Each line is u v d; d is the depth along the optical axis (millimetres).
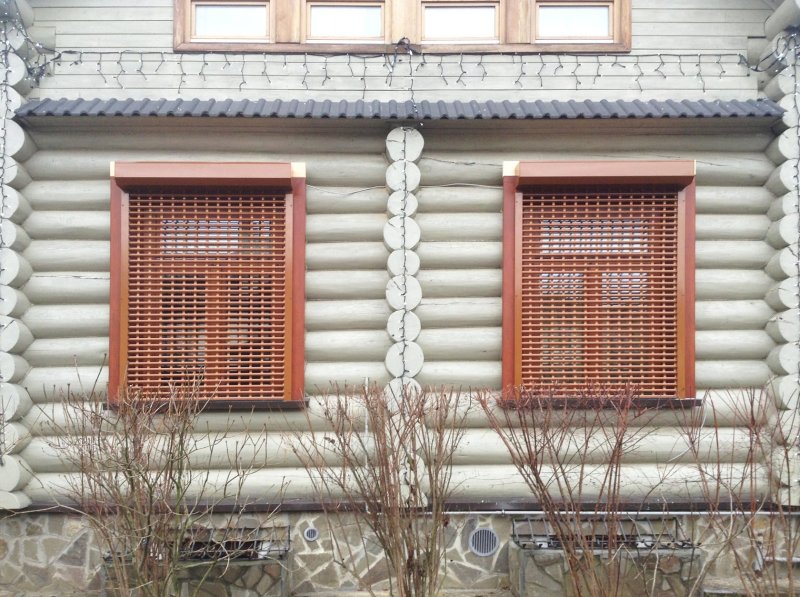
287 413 4750
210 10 5129
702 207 4973
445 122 4785
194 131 4906
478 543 4629
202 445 4688
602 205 4859
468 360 4906
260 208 4832
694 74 5086
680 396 4723
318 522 4637
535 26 5137
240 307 4793
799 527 4098
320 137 4941
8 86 4668
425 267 4953
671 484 4672
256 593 4102
